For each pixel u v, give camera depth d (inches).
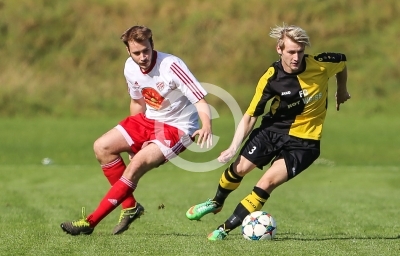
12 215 1263.5
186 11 4377.5
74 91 3986.2
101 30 4318.4
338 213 1348.4
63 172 2137.1
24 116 3750.0
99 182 1921.8
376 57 4143.7
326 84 949.2
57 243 915.4
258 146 959.6
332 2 4384.8
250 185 1943.9
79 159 2507.4
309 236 1019.3
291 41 898.7
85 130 3282.5
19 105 3838.6
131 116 1018.7
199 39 4215.1
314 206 1469.0
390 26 4325.8
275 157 973.8
